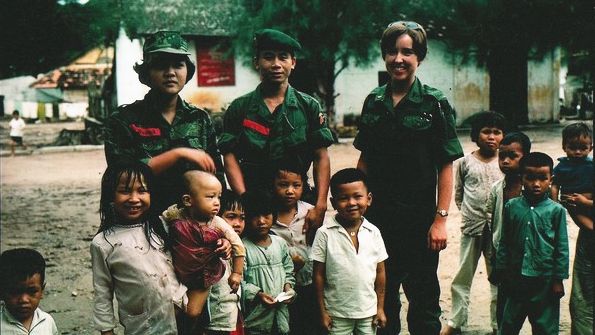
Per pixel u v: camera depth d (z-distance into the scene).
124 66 19.95
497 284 3.97
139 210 2.87
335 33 18.16
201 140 3.47
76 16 10.83
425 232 3.84
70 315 5.07
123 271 2.82
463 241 4.54
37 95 44.38
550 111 24.20
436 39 21.55
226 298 3.22
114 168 2.88
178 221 2.98
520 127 22.61
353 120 21.94
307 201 3.97
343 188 3.48
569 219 7.79
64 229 8.38
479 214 4.44
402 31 3.66
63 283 5.93
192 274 2.91
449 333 4.45
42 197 11.05
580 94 28.02
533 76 23.70
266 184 3.76
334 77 19.45
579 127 4.09
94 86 27.78
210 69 20.59
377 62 21.89
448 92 22.67
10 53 10.12
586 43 17.11
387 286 3.92
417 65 3.72
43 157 18.02
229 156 3.76
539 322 3.65
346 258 3.48
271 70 3.67
